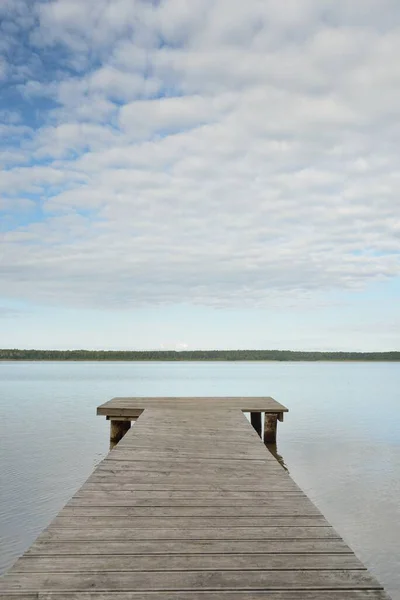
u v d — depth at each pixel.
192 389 35.91
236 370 98.81
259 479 5.70
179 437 8.36
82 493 5.07
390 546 6.82
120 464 6.42
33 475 10.48
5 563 6.07
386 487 9.62
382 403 26.73
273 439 12.95
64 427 17.41
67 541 3.77
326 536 3.92
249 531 4.03
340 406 25.12
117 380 52.03
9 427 17.41
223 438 8.28
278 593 3.02
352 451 13.17
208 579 3.18
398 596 5.45
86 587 3.05
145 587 3.07
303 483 9.91
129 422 13.18
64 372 83.81
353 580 3.18
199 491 5.20
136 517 4.35
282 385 42.88
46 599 2.91
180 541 3.80
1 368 113.94
